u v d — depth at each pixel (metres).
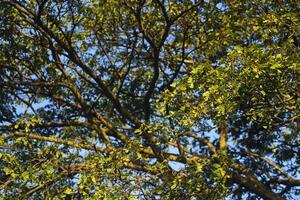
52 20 14.78
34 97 16.55
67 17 15.03
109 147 13.59
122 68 16.69
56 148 12.78
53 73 16.86
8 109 16.42
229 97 10.43
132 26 15.62
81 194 11.86
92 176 11.31
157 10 15.22
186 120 11.34
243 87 10.55
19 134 14.42
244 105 11.38
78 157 12.77
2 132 15.34
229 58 10.44
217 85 10.41
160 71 17.27
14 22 15.13
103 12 14.77
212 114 11.45
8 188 12.39
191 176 12.01
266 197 15.42
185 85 11.30
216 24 15.05
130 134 16.78
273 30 11.84
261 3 13.48
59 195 12.05
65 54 15.55
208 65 10.74
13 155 12.64
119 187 11.46
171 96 11.66
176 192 11.94
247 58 10.29
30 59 16.30
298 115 11.49
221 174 11.64
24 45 15.89
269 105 11.22
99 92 17.44
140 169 12.72
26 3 14.91
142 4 14.35
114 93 17.02
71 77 17.25
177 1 14.70
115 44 16.41
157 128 12.40
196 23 15.18
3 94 16.39
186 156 15.15
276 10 13.08
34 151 12.88
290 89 10.96
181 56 16.42
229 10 14.45
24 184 12.33
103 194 11.17
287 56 10.87
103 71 16.80
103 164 11.85
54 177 12.17
